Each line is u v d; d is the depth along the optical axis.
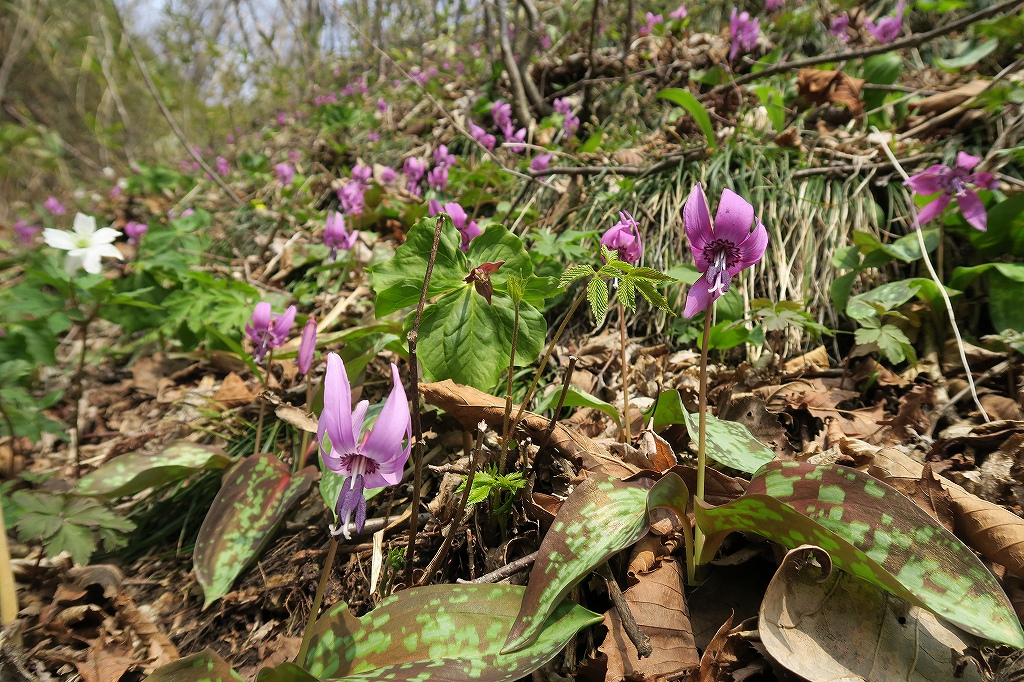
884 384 0.41
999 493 0.29
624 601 0.24
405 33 1.70
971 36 0.73
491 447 0.34
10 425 0.43
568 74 0.90
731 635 0.22
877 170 0.53
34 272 0.47
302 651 0.22
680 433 0.36
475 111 0.93
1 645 0.28
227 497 0.33
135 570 0.38
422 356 0.34
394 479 0.19
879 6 0.88
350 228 0.64
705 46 0.86
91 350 0.69
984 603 0.19
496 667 0.21
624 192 0.57
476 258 0.36
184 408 0.55
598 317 0.24
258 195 0.99
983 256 0.46
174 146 1.83
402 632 0.23
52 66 1.81
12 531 0.38
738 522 0.23
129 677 0.29
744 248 0.22
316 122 1.33
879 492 0.21
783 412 0.39
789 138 0.58
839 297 0.46
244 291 0.56
